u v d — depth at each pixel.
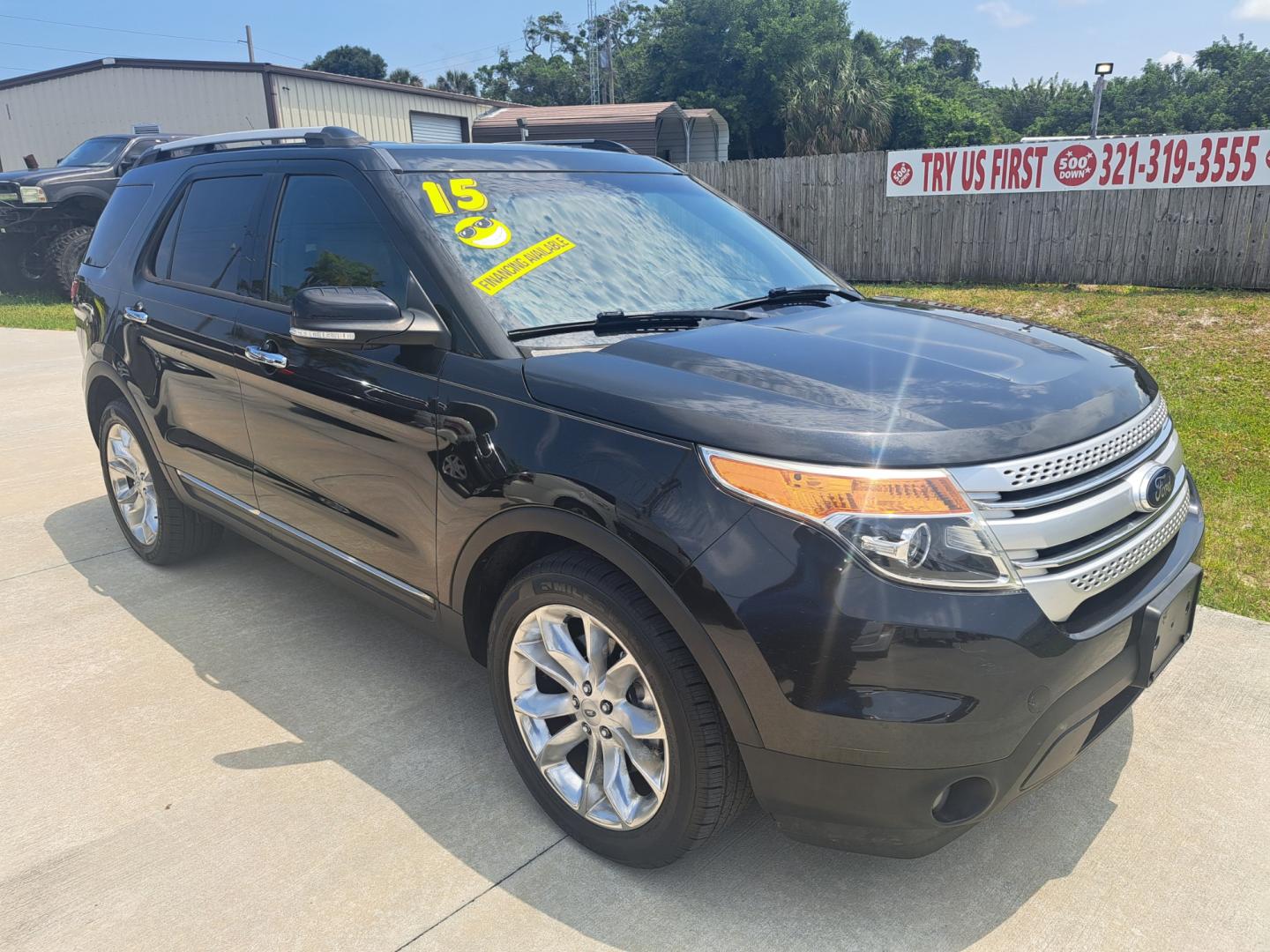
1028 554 1.98
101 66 21.70
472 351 2.56
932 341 2.62
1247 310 9.14
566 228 3.06
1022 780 2.04
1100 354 2.71
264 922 2.26
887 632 1.88
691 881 2.39
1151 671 2.29
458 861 2.46
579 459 2.23
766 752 2.03
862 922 2.25
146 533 4.35
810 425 2.05
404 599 2.91
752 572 1.97
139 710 3.20
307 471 3.13
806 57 46.69
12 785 2.79
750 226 3.68
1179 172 10.72
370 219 2.93
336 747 2.98
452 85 84.06
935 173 12.52
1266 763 2.81
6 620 3.88
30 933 2.23
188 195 3.87
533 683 2.58
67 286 14.69
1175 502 2.51
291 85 21.14
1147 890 2.33
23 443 6.72
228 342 3.36
